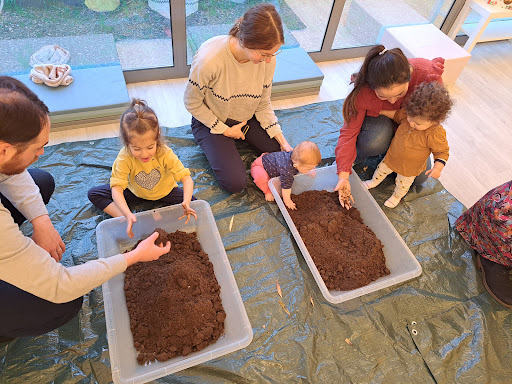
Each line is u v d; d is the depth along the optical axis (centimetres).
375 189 194
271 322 145
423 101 141
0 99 76
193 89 161
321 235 167
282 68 232
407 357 141
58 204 167
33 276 92
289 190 171
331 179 187
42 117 84
